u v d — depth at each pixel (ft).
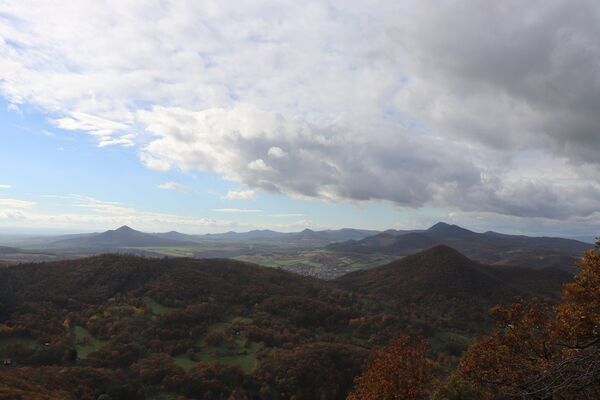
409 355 93.71
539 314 89.86
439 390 64.03
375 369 95.66
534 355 81.25
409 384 86.38
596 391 51.98
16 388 171.22
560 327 74.54
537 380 56.49
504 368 76.84
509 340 88.43
